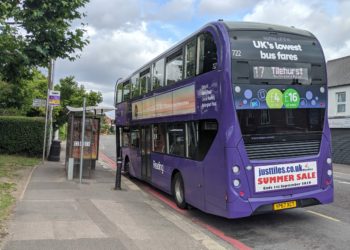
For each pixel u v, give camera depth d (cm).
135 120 1424
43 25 1264
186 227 780
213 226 835
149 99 1238
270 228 815
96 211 881
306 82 805
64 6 1276
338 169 2188
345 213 942
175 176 1023
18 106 2591
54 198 1008
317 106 814
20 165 1669
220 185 759
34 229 710
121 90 1708
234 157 734
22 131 2036
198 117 850
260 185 751
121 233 709
